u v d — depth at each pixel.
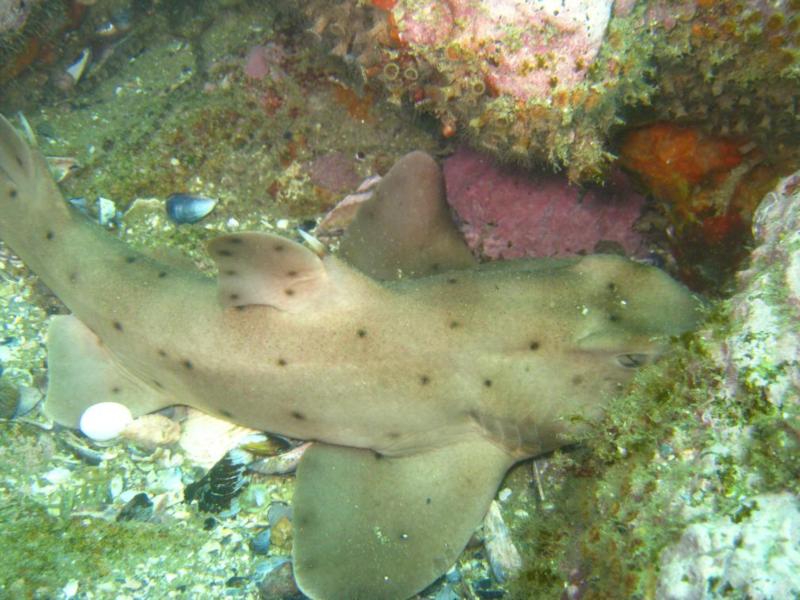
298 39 0.74
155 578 0.54
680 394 0.41
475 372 0.55
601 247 0.71
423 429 0.58
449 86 0.52
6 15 0.73
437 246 0.69
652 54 0.51
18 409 0.61
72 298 0.64
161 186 0.76
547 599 0.47
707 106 0.55
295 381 0.57
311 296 0.55
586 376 0.53
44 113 0.83
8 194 0.65
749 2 0.47
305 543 0.54
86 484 0.58
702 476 0.37
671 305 0.53
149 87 0.83
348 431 0.58
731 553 0.34
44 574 0.51
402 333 0.55
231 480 0.60
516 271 0.58
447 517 0.56
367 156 0.77
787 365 0.36
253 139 0.77
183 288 0.60
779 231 0.41
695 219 0.63
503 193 0.72
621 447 0.44
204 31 0.83
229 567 0.56
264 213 0.78
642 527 0.39
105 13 0.82
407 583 0.53
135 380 0.65
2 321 0.67
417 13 0.49
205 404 0.62
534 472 0.59
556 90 0.48
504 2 0.46
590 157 0.54
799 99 0.52
